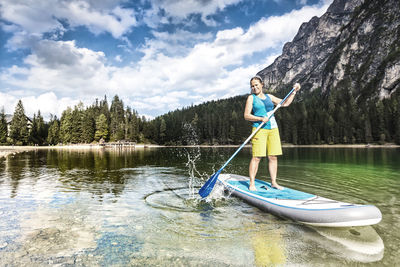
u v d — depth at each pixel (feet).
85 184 21.22
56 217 12.23
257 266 7.59
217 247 8.89
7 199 15.87
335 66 465.06
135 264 7.67
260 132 15.89
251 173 16.14
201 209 13.62
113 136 283.38
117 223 11.38
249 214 12.74
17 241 9.36
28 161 48.47
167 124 311.68
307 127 250.98
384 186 19.42
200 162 44.50
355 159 51.42
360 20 500.74
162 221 11.65
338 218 10.31
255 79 16.38
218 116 327.88
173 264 7.68
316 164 39.34
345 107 283.38
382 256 8.14
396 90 323.78
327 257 8.14
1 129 223.30
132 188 19.34
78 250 8.61
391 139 215.51
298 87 16.88
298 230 10.52
